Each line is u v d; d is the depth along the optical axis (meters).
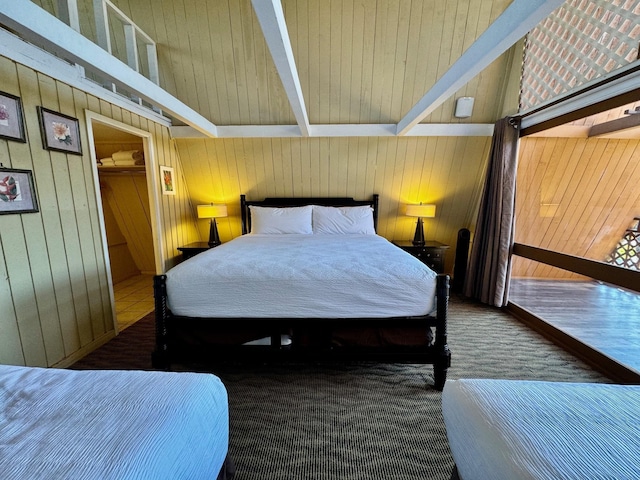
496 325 2.73
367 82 3.17
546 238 3.09
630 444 0.68
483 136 3.45
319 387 1.78
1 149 1.65
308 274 1.76
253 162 3.81
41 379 0.94
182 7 2.73
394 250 2.47
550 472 0.62
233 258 2.11
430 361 1.75
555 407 0.82
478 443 0.78
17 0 1.21
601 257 2.72
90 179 2.28
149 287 4.01
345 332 1.79
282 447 1.35
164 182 3.41
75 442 0.69
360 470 1.23
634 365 1.88
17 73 1.73
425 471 1.23
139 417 0.78
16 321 1.73
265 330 1.78
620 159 2.62
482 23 2.79
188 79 3.19
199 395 0.90
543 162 3.04
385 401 1.66
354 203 4.04
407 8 2.72
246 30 2.83
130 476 0.62
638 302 2.26
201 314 1.76
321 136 3.49
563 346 2.29
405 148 3.60
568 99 2.28
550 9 1.13
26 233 1.78
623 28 1.93
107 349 2.29
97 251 2.35
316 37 2.90
